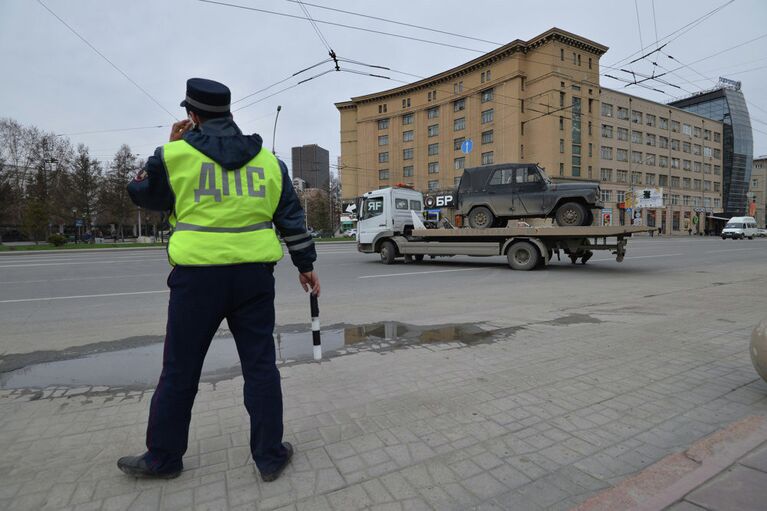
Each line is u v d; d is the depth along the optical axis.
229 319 2.26
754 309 6.80
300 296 8.40
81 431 2.84
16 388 3.68
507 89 52.03
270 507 2.01
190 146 2.08
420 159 64.19
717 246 27.91
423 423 2.88
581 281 10.66
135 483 2.22
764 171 102.56
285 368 4.05
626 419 2.94
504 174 13.22
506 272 12.69
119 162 42.41
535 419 2.94
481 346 4.77
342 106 73.12
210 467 2.37
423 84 61.75
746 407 3.12
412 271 12.97
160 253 24.12
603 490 2.13
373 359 4.32
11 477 2.28
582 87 51.44
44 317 6.64
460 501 2.06
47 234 41.00
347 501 2.06
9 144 44.97
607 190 59.56
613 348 4.64
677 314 6.45
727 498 2.01
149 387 3.71
